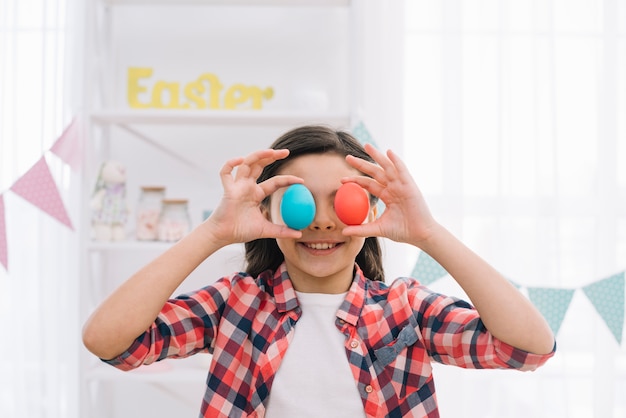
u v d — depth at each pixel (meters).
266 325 1.00
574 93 2.04
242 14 2.19
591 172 2.03
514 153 2.02
